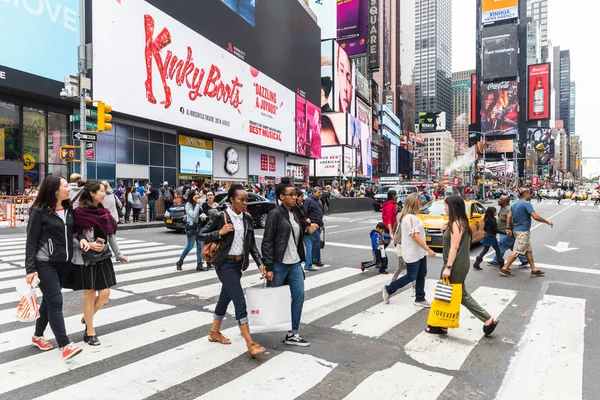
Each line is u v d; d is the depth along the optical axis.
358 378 3.67
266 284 4.68
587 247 12.47
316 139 49.44
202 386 3.49
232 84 30.89
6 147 17.48
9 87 16.41
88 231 4.22
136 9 21.61
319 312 5.68
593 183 196.88
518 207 8.20
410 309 5.86
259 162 37.59
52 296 3.97
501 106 143.75
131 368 3.82
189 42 25.84
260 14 35.94
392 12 180.00
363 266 8.54
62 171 19.98
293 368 3.86
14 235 13.77
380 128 116.94
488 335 4.76
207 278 7.63
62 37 18.38
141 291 6.66
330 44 70.00
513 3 144.00
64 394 3.32
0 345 4.36
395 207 8.52
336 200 30.22
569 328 5.06
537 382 3.62
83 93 13.83
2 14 16.08
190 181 28.20
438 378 3.69
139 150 23.75
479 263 9.03
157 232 15.67
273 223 4.34
